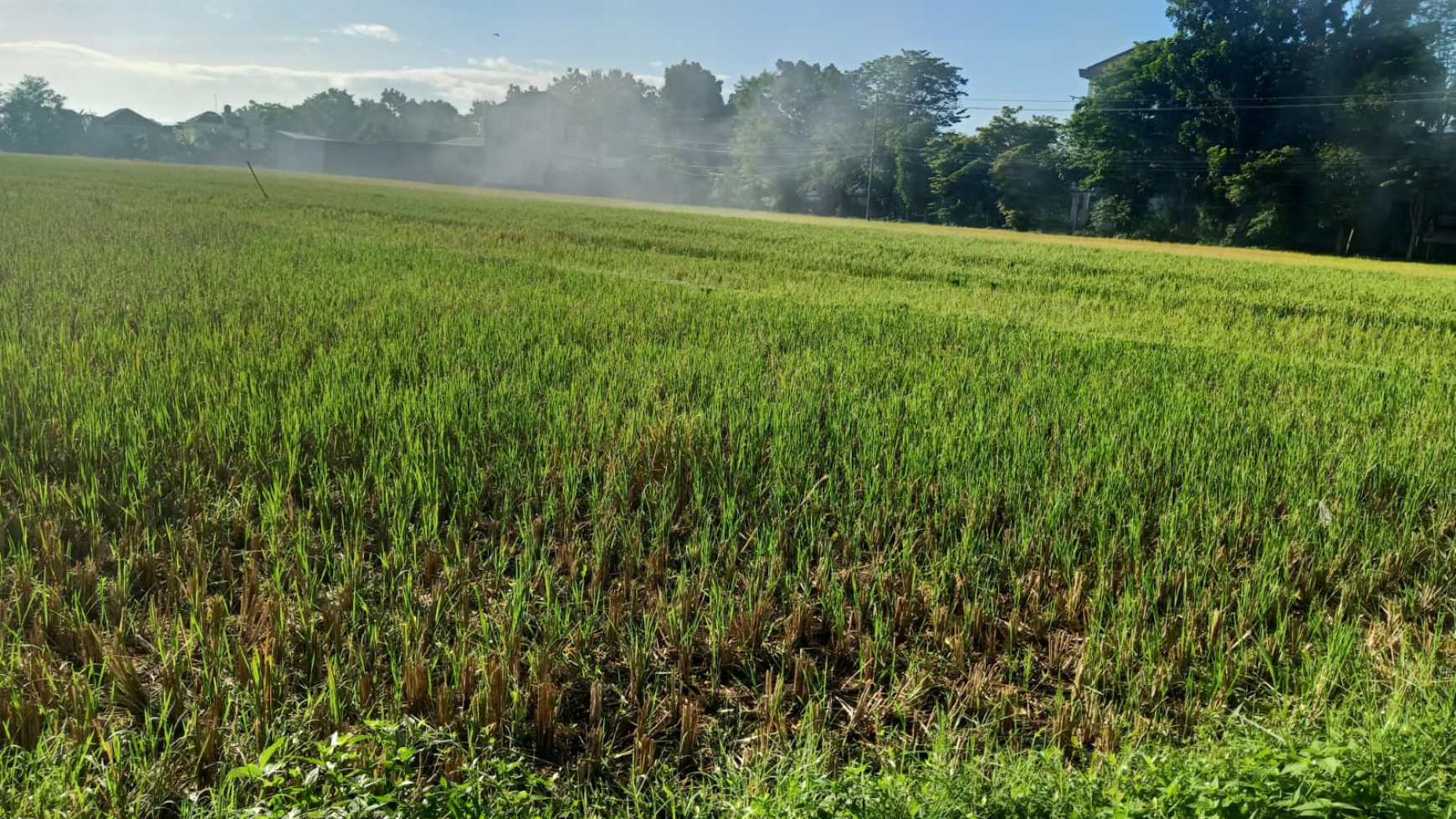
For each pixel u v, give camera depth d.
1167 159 62.66
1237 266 28.75
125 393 6.67
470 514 5.25
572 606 4.31
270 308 10.48
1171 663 3.97
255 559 4.70
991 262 24.69
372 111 137.00
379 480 5.35
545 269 15.74
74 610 4.06
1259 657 4.13
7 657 3.67
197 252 15.29
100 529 4.79
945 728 3.50
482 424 6.45
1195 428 7.32
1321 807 2.69
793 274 18.42
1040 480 6.02
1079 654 4.25
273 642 3.77
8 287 10.90
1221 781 2.90
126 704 3.49
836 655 4.17
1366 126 53.94
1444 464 6.65
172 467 5.62
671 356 9.04
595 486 5.41
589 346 9.60
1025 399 8.05
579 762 3.29
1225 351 11.70
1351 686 3.84
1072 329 12.91
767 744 3.43
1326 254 52.41
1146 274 23.33
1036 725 3.73
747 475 5.90
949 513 5.50
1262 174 55.50
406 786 2.94
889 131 79.62
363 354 8.34
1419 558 5.41
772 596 4.62
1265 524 5.57
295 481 5.67
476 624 4.09
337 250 16.64
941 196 73.69
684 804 3.07
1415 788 2.89
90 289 11.05
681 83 121.00
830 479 5.85
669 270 17.89
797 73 96.00
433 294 12.02
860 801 2.79
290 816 2.54
